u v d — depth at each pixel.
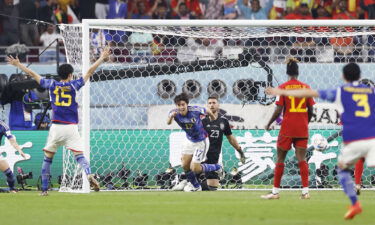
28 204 33.03
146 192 43.16
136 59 62.12
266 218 25.84
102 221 24.86
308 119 36.50
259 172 49.34
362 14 73.69
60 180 49.94
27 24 70.44
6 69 62.28
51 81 38.66
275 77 53.88
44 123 54.59
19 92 54.34
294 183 48.56
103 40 58.31
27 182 49.66
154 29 49.88
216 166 44.75
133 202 33.94
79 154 39.09
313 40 62.47
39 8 70.94
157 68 54.41
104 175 49.09
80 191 43.22
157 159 49.28
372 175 48.31
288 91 26.36
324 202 33.84
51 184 49.38
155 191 44.56
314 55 56.91
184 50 62.19
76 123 39.16
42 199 36.34
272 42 62.69
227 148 49.31
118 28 48.09
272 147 49.62
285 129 36.03
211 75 54.38
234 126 53.34
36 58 67.25
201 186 45.78
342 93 25.97
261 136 49.66
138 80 54.38
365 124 25.56
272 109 53.28
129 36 61.69
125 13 73.06
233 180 49.25
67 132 38.75
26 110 54.69
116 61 61.34
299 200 35.25
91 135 49.16
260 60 54.09
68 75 38.81
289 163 48.53
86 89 43.66
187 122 42.97
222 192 43.00
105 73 54.19
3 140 49.62
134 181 48.97
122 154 49.25
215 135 45.72
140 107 54.28
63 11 71.62
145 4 73.31
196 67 54.38
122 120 54.31
